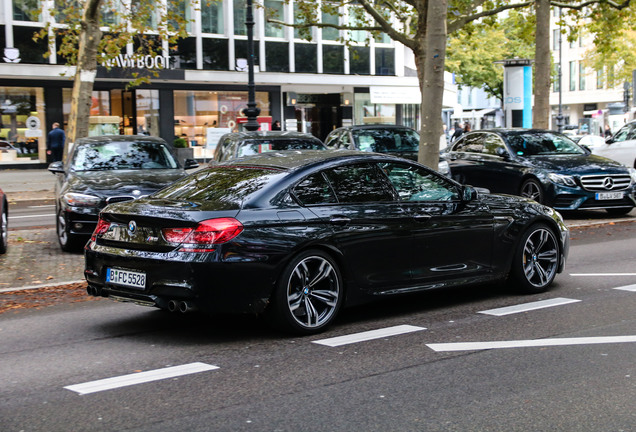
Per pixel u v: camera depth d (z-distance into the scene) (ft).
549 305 24.99
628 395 15.79
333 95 138.72
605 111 216.33
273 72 123.54
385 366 18.24
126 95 113.60
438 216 24.17
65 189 38.24
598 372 17.44
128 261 20.84
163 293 20.10
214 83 120.57
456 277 24.76
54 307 26.16
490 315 23.72
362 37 131.44
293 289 21.21
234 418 14.71
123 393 16.42
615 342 20.10
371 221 22.58
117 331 22.50
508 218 26.08
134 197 37.09
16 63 102.27
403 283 23.43
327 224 21.70
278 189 21.49
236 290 20.10
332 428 14.11
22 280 30.94
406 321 23.15
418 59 69.92
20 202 72.90
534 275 27.09
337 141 61.00
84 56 73.46
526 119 102.68
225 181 22.49
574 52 265.13
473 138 57.41
